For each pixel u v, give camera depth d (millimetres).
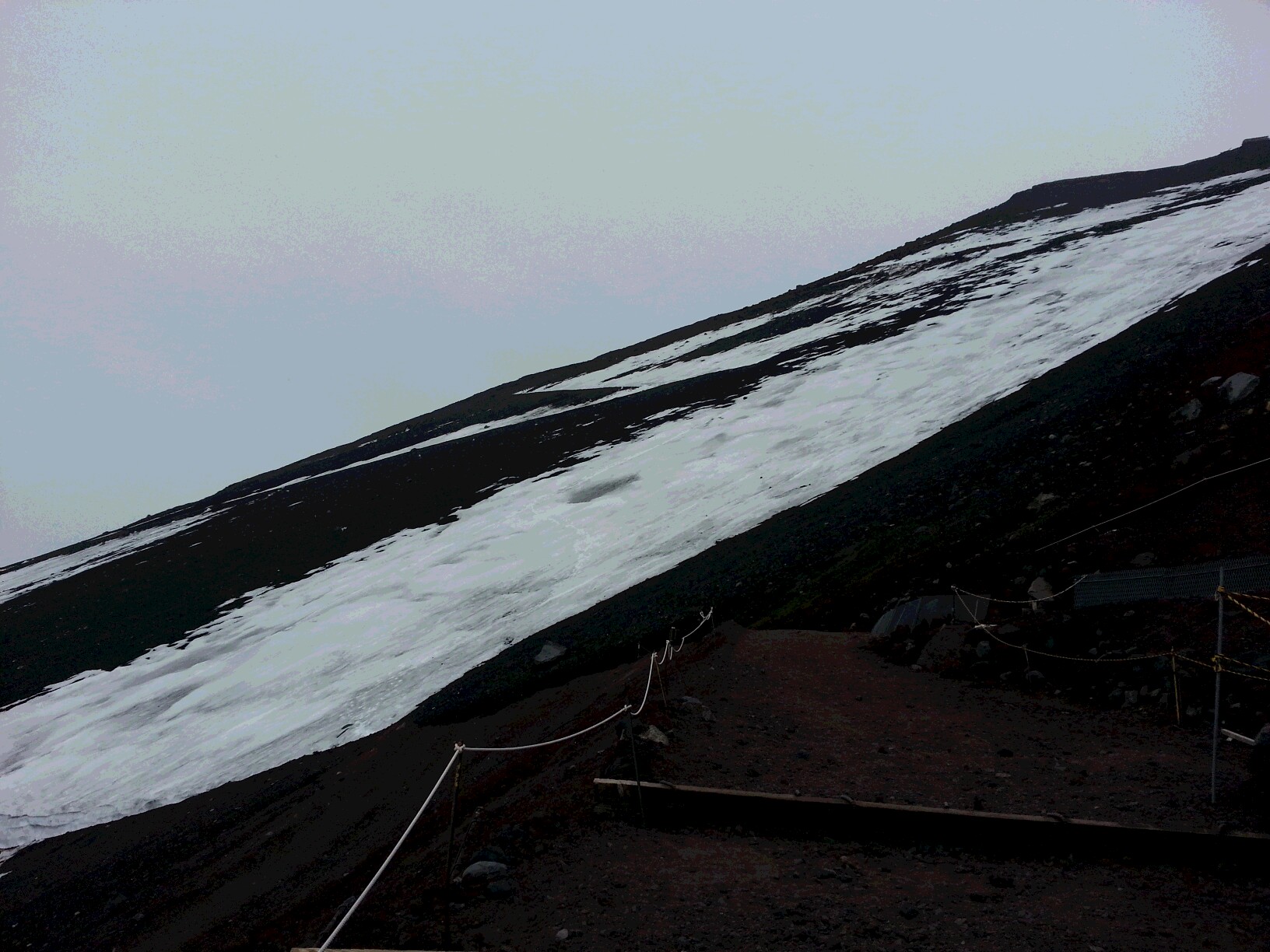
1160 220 88125
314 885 12617
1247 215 71188
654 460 63062
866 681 14688
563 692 20219
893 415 51906
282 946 7234
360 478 97688
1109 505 17219
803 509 34906
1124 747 10156
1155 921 5965
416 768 18469
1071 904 6328
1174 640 12172
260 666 42156
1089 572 15000
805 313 118500
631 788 8609
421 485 84062
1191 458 16906
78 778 32562
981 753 10430
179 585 72375
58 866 22172
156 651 53094
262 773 25328
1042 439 26125
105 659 54719
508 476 76000
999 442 28672
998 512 21391
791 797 8234
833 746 10953
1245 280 34500
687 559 34656
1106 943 5602
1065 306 64562
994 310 73875
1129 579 13883
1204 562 13273
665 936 5891
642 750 9750
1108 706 11852
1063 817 7633
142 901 16375
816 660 16672
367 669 35938
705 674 15430
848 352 80000
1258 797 7809
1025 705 12430
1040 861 7375
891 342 77250
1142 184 126750
